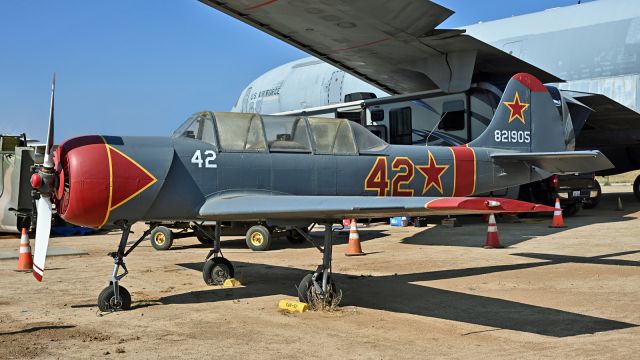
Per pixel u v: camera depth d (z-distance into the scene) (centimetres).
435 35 1592
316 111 1936
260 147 770
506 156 977
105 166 658
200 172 721
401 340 545
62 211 670
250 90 3406
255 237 1207
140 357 497
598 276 838
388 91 2192
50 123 664
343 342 540
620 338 535
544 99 1112
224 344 535
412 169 893
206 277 834
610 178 6103
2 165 1562
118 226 712
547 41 2231
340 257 1083
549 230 1434
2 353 509
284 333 573
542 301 694
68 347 528
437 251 1132
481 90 1642
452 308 671
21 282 856
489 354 496
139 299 736
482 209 571
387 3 1483
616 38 2072
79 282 855
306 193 795
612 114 1958
